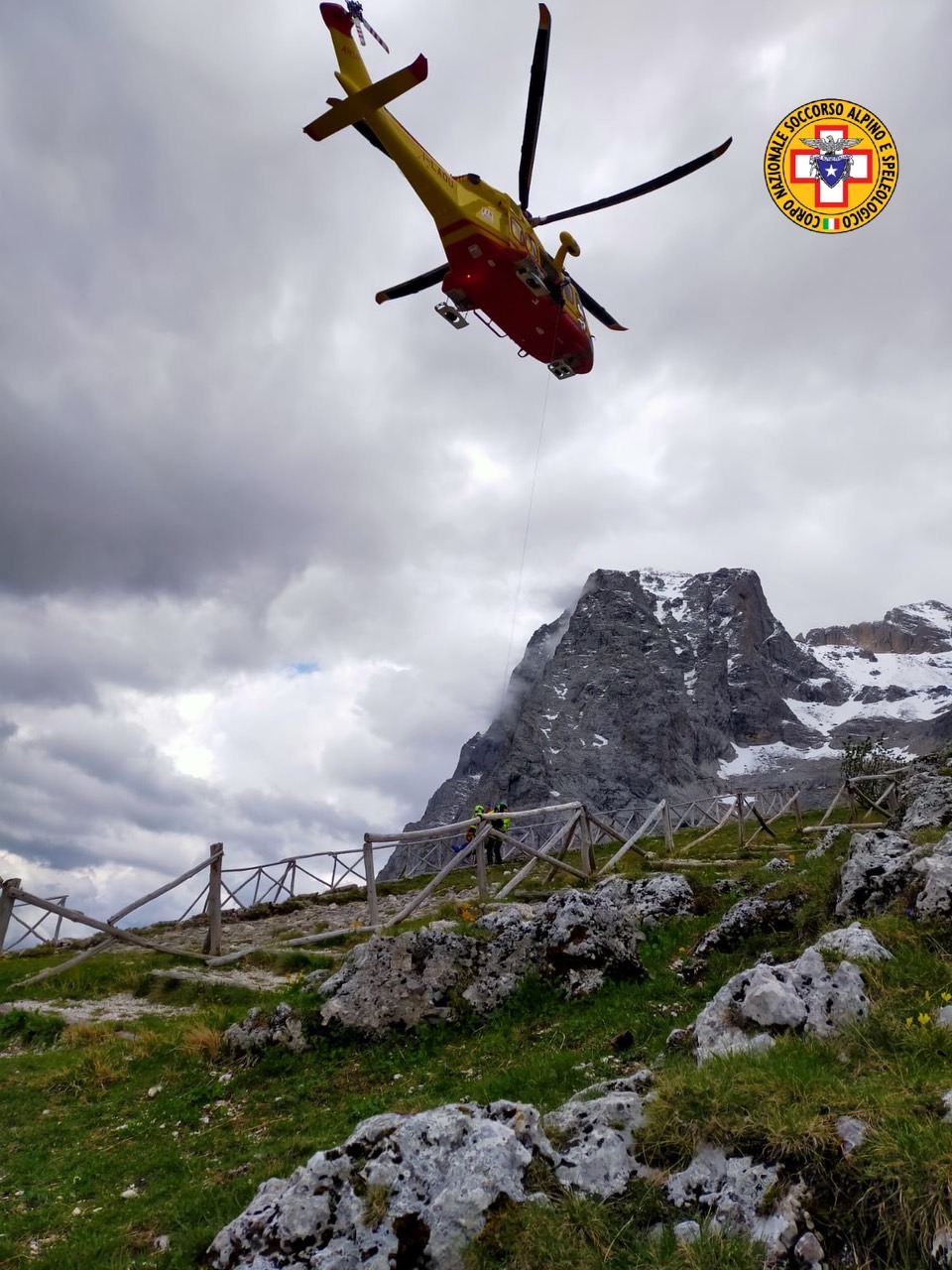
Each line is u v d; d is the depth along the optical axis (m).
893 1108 5.16
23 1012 15.28
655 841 36.34
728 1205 4.88
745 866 21.08
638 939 12.94
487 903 16.75
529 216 23.94
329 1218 5.06
